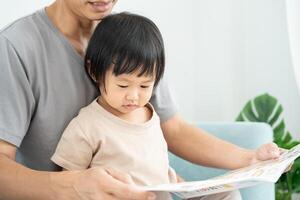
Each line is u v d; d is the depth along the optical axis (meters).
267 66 2.19
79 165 1.04
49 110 1.06
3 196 0.98
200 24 2.14
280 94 2.20
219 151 1.24
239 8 2.15
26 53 1.02
